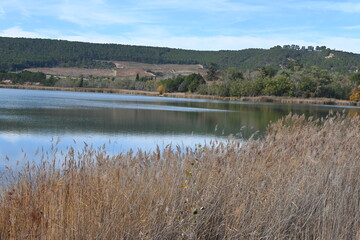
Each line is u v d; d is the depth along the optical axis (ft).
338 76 348.18
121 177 21.72
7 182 25.17
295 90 311.47
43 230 17.85
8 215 19.58
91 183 21.16
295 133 38.91
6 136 74.02
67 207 18.84
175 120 118.93
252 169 25.13
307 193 22.85
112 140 74.08
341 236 20.11
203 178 22.58
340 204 21.81
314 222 21.25
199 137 81.97
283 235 20.06
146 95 343.05
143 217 18.70
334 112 159.94
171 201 20.18
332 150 30.48
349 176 26.20
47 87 400.47
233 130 97.09
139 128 96.58
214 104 222.89
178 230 18.75
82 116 119.55
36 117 110.83
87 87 418.10
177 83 377.91
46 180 22.89
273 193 21.99
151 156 28.76
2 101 172.14
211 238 20.22
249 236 19.90
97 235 17.62
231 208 21.22
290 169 26.18
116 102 201.98
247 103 250.57
